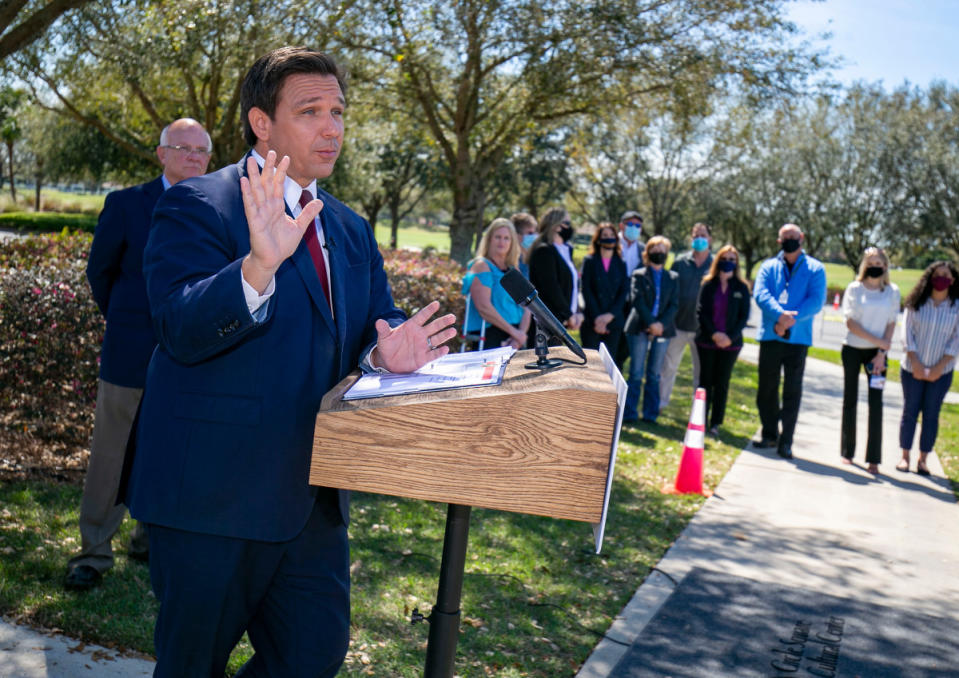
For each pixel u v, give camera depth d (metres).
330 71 2.10
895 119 37.41
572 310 7.59
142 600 3.57
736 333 8.63
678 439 8.40
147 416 2.02
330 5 9.98
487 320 6.41
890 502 6.80
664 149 34.97
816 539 5.67
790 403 8.05
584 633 3.88
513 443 1.73
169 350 1.84
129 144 14.53
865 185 37.59
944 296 7.70
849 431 8.09
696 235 9.26
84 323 5.45
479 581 4.33
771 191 38.50
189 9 8.98
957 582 5.04
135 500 2.01
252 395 1.94
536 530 5.25
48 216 35.19
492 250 6.43
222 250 1.95
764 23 12.66
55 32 9.13
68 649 3.13
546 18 11.89
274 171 1.72
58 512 4.54
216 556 1.96
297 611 2.16
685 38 12.80
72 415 5.61
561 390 1.71
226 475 1.93
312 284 2.05
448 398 1.75
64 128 27.27
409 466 1.76
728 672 3.64
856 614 4.41
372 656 3.40
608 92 13.43
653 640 3.89
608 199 37.50
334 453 1.78
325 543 2.20
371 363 2.17
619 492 6.35
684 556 5.09
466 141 14.16
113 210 3.55
